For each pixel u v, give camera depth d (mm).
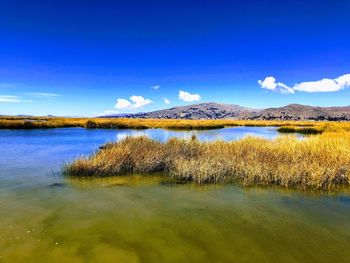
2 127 43000
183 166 13188
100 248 6477
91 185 11727
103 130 45125
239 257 6242
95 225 7715
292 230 7648
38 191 10719
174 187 11656
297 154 14953
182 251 6441
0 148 22250
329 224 8070
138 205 9383
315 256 6355
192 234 7305
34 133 36875
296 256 6336
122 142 19109
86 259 5996
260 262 6070
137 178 13039
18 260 5883
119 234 7215
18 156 18406
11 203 9328
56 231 7301
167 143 18516
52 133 37469
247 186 11922
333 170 12258
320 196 10656
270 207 9406
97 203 9492
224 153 15898
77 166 13273
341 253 6500
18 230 7309
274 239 7113
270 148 16625
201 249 6555
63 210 8781
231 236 7234
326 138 20719
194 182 12453
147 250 6453
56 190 10906
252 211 9008
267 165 13445
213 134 39969
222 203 9750
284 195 10750
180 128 54656
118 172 13680
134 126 52750
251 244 6832
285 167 12766
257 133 43656
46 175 13188
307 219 8406
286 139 19406
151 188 11453
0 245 6512
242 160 14320
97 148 22500
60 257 6043
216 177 12656
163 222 8023
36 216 8250
